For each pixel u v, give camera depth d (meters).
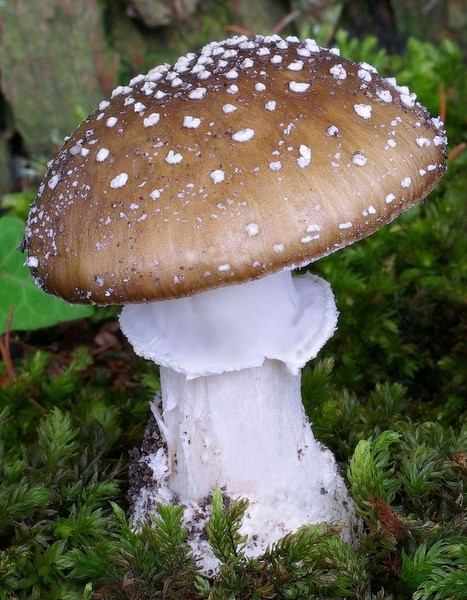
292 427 0.17
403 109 0.15
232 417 0.16
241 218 0.14
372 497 0.17
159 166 0.14
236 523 0.16
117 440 0.20
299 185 0.14
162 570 0.16
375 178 0.14
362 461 0.17
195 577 0.16
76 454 0.19
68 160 0.15
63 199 0.15
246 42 0.16
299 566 0.16
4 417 0.20
